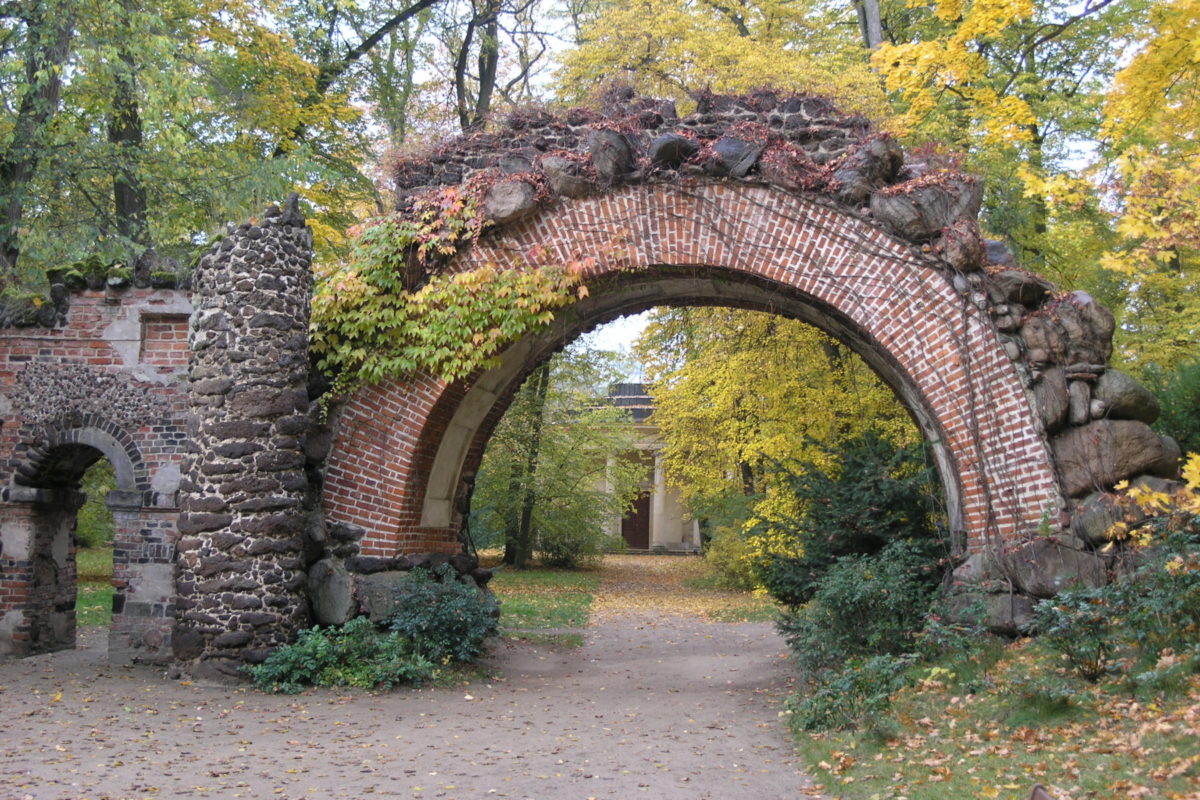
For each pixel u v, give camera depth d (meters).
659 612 23.34
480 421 14.86
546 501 33.62
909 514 13.27
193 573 11.88
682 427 25.14
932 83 13.67
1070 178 9.56
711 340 22.00
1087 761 7.04
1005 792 6.71
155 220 19.70
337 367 13.35
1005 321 11.69
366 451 13.23
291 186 18.88
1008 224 18.64
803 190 12.36
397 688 11.73
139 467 13.16
